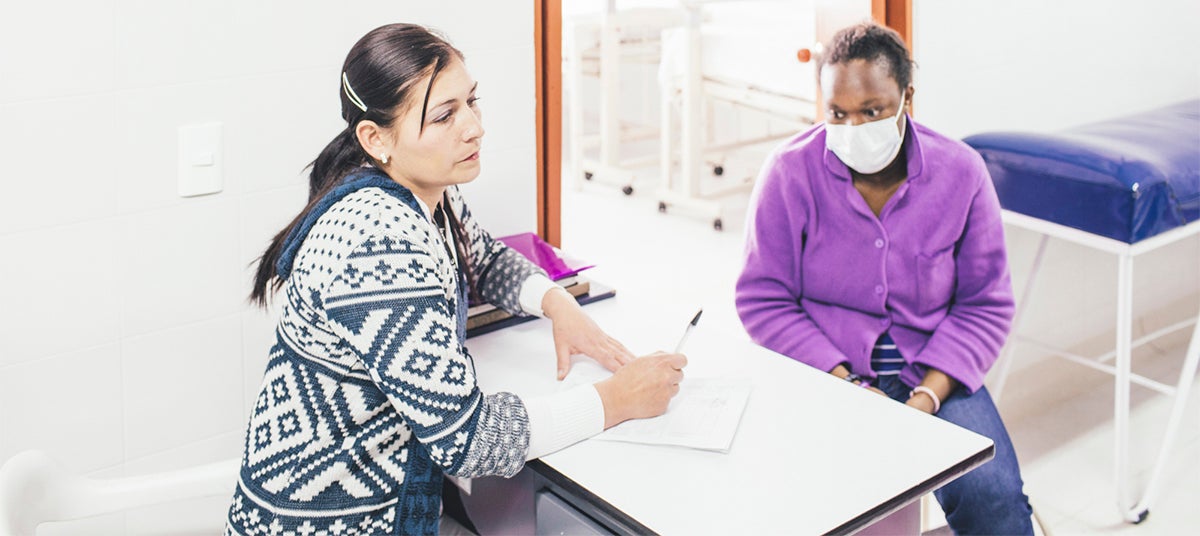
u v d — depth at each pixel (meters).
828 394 1.63
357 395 1.34
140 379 1.86
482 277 1.84
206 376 1.93
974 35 2.74
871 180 2.14
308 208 1.38
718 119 5.27
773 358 1.76
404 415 1.30
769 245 2.22
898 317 2.16
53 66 1.67
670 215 4.63
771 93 4.08
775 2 4.11
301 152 1.95
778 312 2.23
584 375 1.67
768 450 1.46
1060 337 3.04
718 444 1.46
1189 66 3.14
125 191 1.77
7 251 1.69
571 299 1.77
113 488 1.52
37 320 1.73
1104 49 2.98
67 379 1.78
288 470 1.35
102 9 1.69
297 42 1.90
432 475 1.43
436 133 1.36
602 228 4.43
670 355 1.57
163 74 1.77
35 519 1.42
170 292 1.86
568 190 5.02
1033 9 2.83
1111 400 3.07
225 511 2.02
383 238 1.29
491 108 2.20
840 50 2.03
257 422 1.38
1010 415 2.96
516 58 2.21
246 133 1.88
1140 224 2.39
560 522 1.48
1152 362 3.26
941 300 2.16
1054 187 2.50
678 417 1.54
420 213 1.37
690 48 4.29
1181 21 3.08
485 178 2.23
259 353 1.99
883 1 2.63
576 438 1.46
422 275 1.30
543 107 2.31
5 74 1.63
